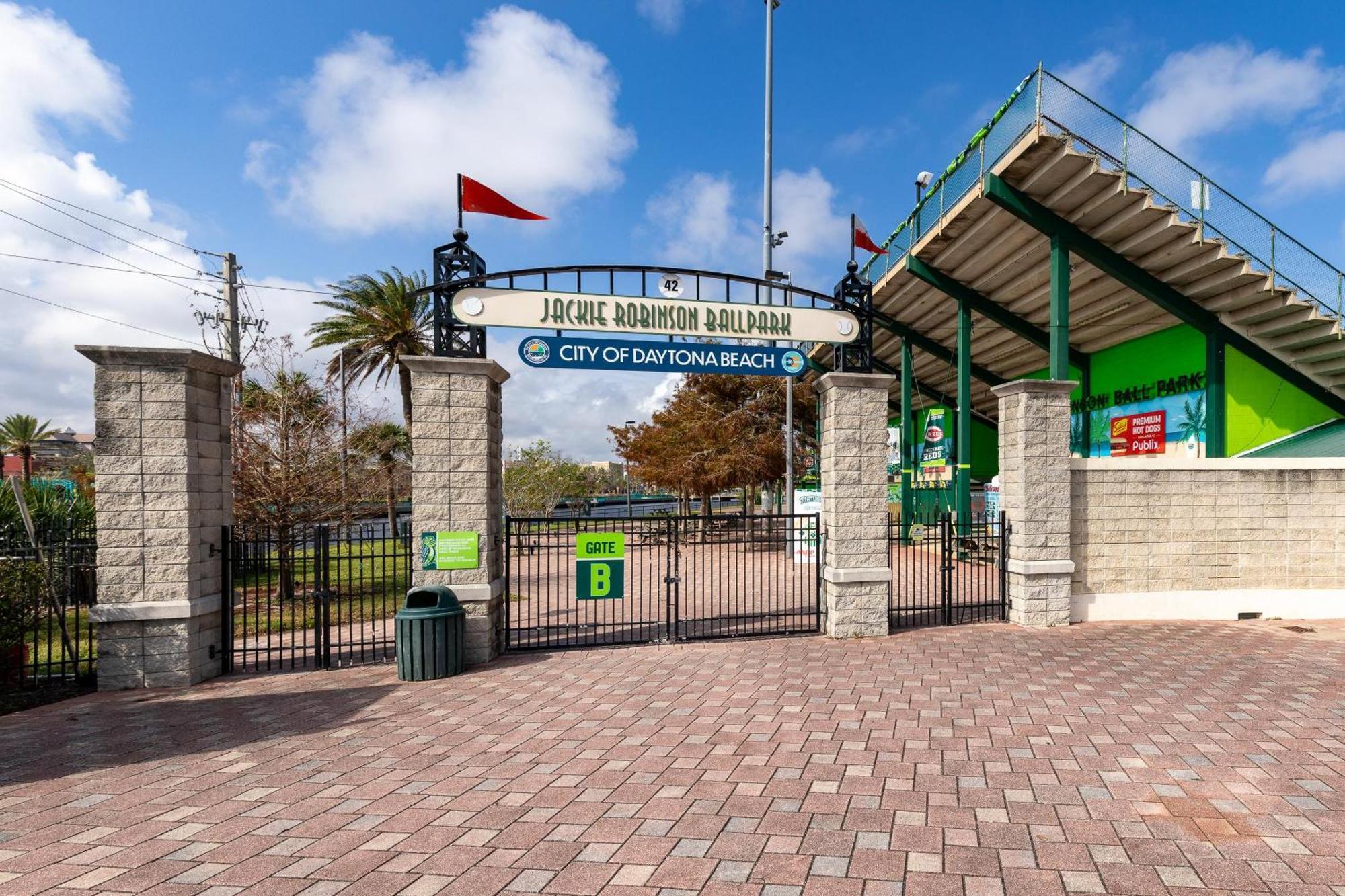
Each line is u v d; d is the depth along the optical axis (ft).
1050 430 31.09
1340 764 14.84
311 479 44.80
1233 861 10.90
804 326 29.73
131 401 23.53
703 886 10.30
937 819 12.41
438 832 12.14
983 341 71.82
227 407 25.91
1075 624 31.19
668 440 80.74
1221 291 43.93
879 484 29.40
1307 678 21.77
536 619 35.76
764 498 94.84
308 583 52.16
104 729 18.60
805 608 36.65
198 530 24.09
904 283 62.64
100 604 23.12
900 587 42.09
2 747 17.20
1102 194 40.06
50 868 10.99
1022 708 18.95
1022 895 10.00
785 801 13.25
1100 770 14.62
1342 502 32.63
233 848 11.65
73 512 38.78
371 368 76.48
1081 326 58.80
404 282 74.79
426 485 25.53
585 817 12.67
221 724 18.89
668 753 15.96
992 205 45.75
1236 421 48.88
